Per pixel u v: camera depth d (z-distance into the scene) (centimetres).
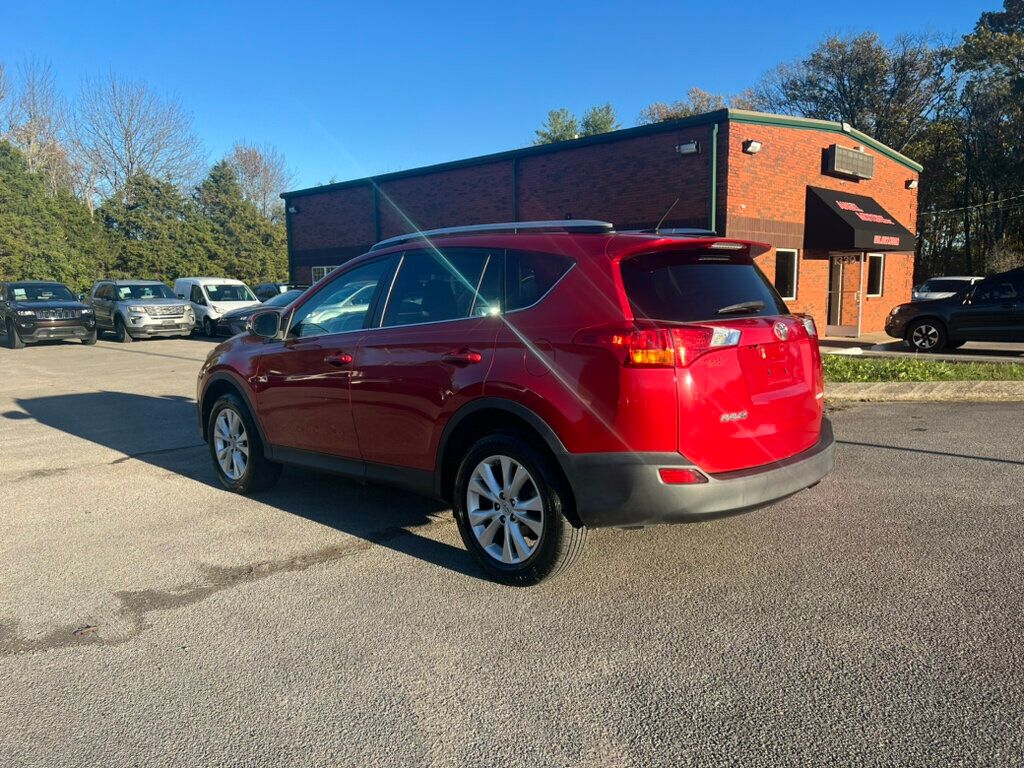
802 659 317
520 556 392
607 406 347
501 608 374
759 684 299
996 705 278
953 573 400
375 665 322
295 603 385
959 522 480
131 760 262
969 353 1431
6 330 1953
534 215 1920
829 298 1952
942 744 257
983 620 346
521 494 394
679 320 355
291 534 488
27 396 1094
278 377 524
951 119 3906
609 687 301
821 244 1769
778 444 383
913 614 354
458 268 428
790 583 394
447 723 280
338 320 496
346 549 460
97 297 2245
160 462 690
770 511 511
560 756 259
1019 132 3634
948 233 4116
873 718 273
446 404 410
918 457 647
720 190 1579
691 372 344
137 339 2181
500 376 383
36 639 351
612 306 355
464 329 409
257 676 316
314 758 262
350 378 466
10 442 780
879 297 2116
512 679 309
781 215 1714
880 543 447
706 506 347
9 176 3900
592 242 378
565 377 360
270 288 2767
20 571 432
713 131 1557
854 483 573
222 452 595
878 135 4119
